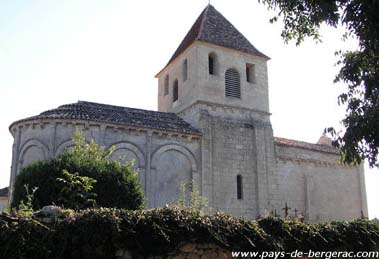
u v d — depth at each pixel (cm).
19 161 2662
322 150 3612
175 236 1205
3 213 1067
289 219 1516
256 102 3438
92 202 1582
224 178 3052
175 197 2836
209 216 1315
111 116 2805
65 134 2605
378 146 1472
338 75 1597
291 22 1625
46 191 1694
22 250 1034
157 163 2823
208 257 1245
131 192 1836
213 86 3294
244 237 1311
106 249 1125
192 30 3656
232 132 3184
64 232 1095
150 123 2906
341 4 1399
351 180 3712
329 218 3472
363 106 1552
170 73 3750
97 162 1845
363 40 1433
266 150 3284
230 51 3462
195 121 3150
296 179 3403
